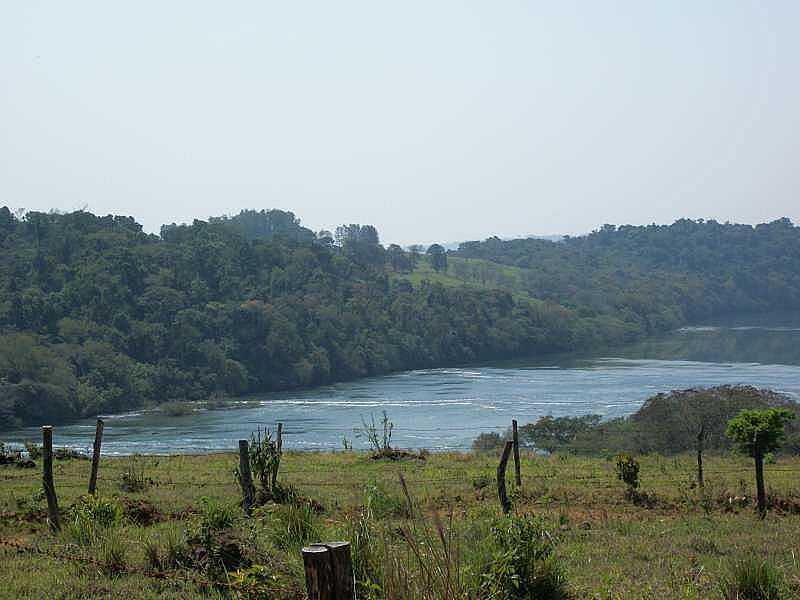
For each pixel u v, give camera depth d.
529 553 8.99
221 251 121.12
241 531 10.61
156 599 8.84
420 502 16.80
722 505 17.33
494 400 72.75
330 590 5.62
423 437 53.78
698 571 10.62
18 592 9.03
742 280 186.25
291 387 95.94
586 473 23.73
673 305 161.25
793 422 35.44
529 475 23.19
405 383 95.19
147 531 12.42
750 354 107.50
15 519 13.85
